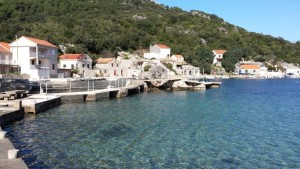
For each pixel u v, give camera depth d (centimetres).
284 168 1859
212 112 3975
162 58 14675
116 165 1856
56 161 1897
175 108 4306
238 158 2033
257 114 3869
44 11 17762
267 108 4497
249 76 17312
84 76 10600
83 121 3167
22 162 1427
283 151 2200
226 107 4525
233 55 18275
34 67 8356
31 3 18050
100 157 1995
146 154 2081
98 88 6644
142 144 2325
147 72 9425
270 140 2506
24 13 16400
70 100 4750
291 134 2728
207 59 16862
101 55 14288
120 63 11900
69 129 2772
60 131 2683
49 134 2562
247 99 5800
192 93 6862
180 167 1847
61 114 3566
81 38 14050
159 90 7644
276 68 19588
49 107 4003
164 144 2339
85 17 18375
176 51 16412
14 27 13375
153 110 4062
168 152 2136
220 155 2089
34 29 14275
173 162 1931
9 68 8175
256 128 2977
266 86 10250
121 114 3669
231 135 2667
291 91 8062
